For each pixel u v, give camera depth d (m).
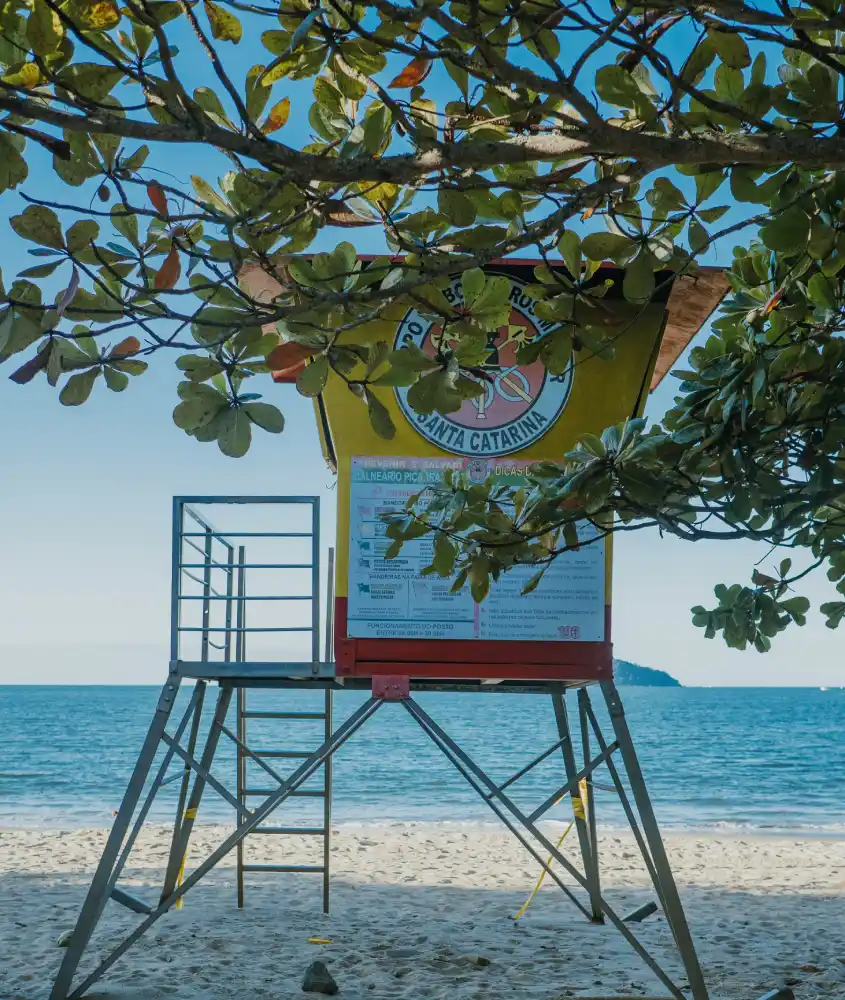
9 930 11.52
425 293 4.66
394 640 8.41
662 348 10.35
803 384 5.81
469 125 4.66
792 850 21.62
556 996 8.89
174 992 8.89
